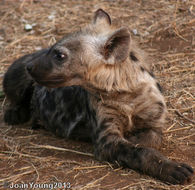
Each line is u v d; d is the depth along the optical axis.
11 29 17.44
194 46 14.76
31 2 19.45
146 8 17.70
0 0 19.78
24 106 11.91
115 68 9.07
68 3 19.12
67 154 9.68
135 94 9.28
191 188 7.82
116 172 8.60
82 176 8.53
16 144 10.27
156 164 8.16
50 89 11.02
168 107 11.67
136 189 7.92
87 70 9.09
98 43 9.11
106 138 9.07
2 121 12.01
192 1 17.52
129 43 8.78
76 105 10.32
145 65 9.65
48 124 11.19
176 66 13.77
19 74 11.93
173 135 10.28
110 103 9.29
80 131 10.37
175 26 15.80
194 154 9.27
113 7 18.14
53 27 17.19
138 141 9.42
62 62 9.06
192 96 12.08
